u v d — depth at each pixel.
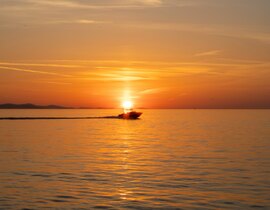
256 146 61.44
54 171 38.06
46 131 97.62
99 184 32.28
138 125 131.50
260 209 25.28
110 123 143.50
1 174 36.50
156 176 35.59
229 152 53.41
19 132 93.56
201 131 99.56
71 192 29.59
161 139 74.81
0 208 25.44
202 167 40.50
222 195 28.66
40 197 28.14
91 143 66.38
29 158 47.03
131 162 43.88
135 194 29.05
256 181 33.31
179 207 25.77
